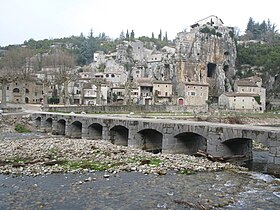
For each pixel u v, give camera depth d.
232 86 156.12
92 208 21.31
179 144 41.72
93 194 24.08
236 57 169.38
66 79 110.50
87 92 130.25
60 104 113.25
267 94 155.50
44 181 27.31
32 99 130.50
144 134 47.25
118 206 21.69
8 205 21.73
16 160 34.19
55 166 32.03
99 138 57.72
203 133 37.28
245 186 26.47
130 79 147.25
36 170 30.64
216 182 27.50
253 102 132.50
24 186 25.89
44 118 69.69
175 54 156.88
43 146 40.53
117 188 25.52
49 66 151.12
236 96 130.50
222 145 35.66
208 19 164.00
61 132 65.88
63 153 37.09
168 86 131.88
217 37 157.38
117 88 136.38
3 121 66.88
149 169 31.17
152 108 101.00
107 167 31.88
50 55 168.00
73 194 24.05
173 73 148.00
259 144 52.16
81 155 36.47
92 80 137.62
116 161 34.12
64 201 22.58
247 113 116.50
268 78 159.25
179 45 156.50
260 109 134.25
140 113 91.50
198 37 154.12
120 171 30.69
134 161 34.22
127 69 171.00
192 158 36.38
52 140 46.22
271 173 30.56
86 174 29.62
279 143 30.16
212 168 32.22
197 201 22.67
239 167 33.56
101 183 26.83
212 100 143.50
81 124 62.34
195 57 152.00
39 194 24.02
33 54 176.25
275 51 176.00
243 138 33.97
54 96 133.00
